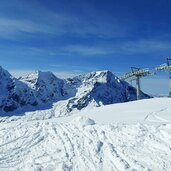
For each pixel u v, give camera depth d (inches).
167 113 1223.5
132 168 615.2
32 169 683.4
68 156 756.6
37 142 972.6
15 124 1498.5
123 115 1333.7
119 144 787.4
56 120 1551.4
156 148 707.4
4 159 808.3
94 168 650.8
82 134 965.2
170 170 581.3
